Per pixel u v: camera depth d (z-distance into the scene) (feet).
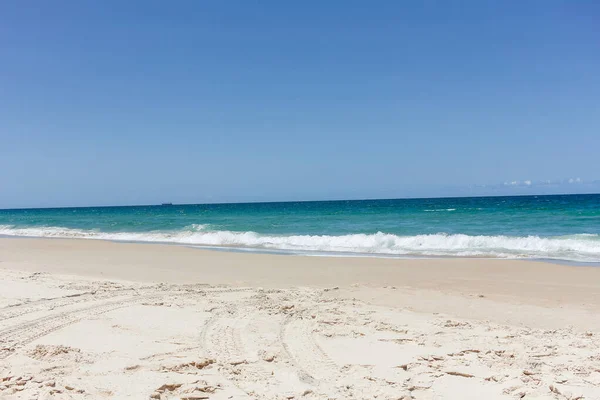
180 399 15.10
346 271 46.73
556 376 17.74
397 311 29.55
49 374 17.13
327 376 17.90
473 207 194.90
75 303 29.86
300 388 16.40
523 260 53.11
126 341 21.77
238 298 32.60
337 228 104.06
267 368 18.63
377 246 71.87
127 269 48.93
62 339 22.03
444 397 15.94
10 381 16.26
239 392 15.90
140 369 17.89
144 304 29.96
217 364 18.93
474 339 23.07
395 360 19.81
